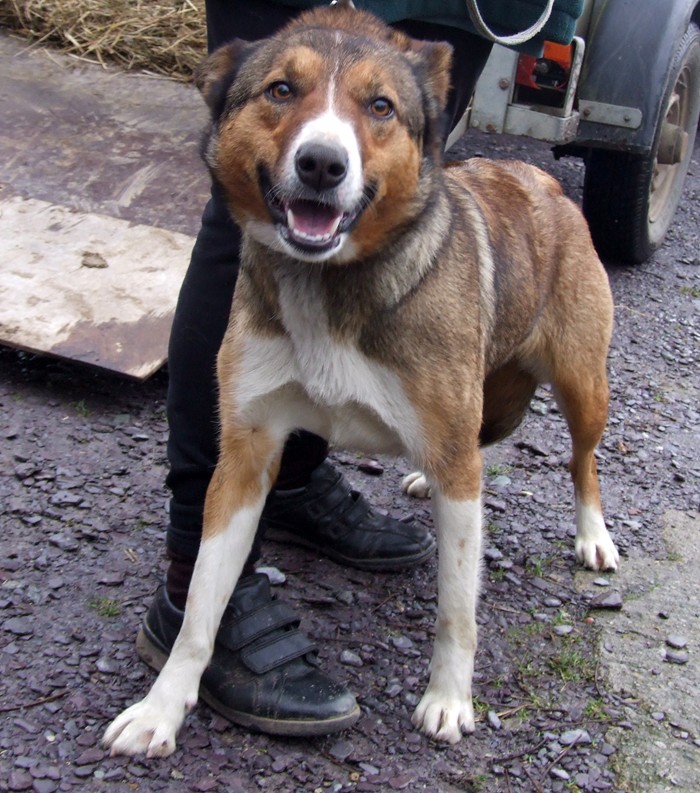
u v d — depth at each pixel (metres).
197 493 1.66
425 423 1.62
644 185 2.93
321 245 1.50
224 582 1.62
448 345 1.61
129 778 1.54
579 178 3.64
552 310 1.95
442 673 1.66
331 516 1.93
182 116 3.01
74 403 2.25
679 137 3.03
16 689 1.64
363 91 1.53
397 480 2.18
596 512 2.02
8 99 2.96
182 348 1.65
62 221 2.54
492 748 1.64
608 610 1.90
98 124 2.91
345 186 1.48
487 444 2.08
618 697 1.74
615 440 2.37
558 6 1.79
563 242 1.95
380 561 1.93
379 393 1.61
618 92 2.79
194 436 1.66
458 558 1.65
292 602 1.85
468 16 1.74
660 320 2.90
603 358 1.99
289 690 1.62
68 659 1.69
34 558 1.86
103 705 1.63
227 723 1.63
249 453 1.64
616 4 2.78
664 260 3.31
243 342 1.61
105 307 2.34
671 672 1.78
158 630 1.68
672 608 1.91
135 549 1.91
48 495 2.00
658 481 2.26
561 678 1.76
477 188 1.87
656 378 2.63
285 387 1.61
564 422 2.43
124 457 2.12
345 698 1.62
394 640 1.80
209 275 1.65
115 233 2.52
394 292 1.57
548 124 2.78
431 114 1.62
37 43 3.33
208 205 1.67
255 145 1.54
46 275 2.39
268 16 1.68
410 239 1.58
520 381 2.02
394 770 1.59
